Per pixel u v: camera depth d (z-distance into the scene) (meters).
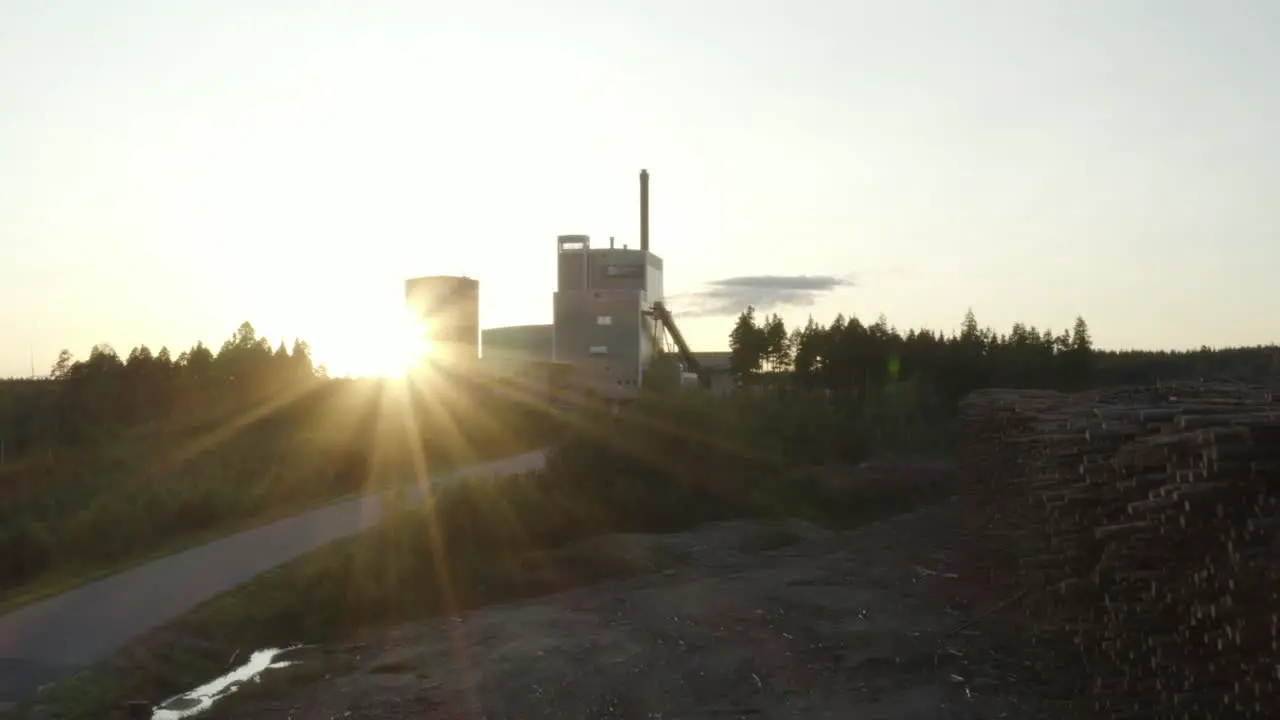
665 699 10.53
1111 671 9.42
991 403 16.77
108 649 12.04
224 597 14.75
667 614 14.44
